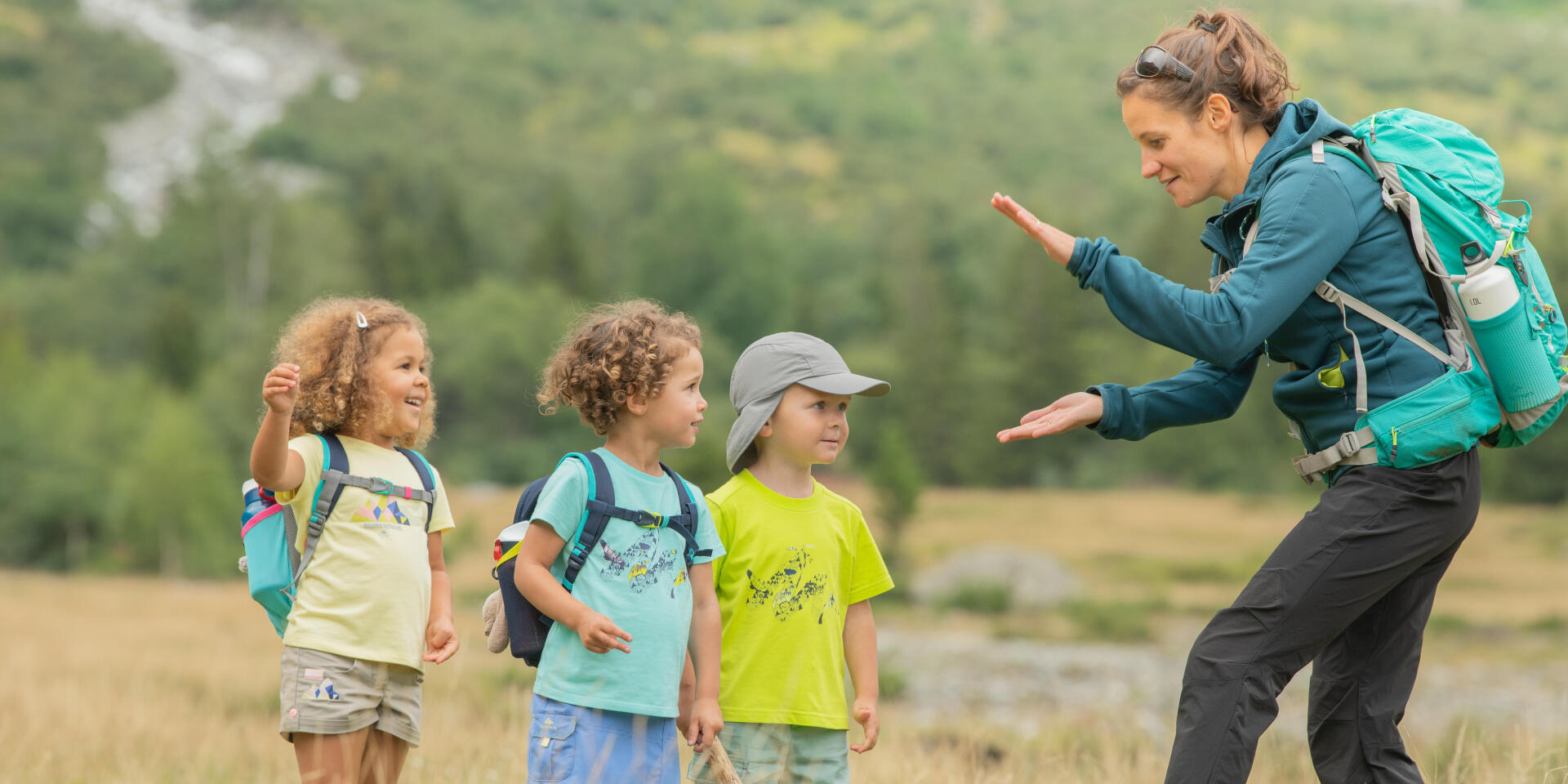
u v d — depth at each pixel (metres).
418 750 4.75
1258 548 54.31
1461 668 21.33
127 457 62.00
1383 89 196.50
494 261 122.00
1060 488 89.19
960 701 15.77
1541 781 4.07
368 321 3.38
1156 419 3.33
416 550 3.36
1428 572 3.02
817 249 125.81
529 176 150.75
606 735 2.90
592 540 2.99
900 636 27.20
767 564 3.28
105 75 199.00
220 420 72.12
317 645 3.15
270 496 3.26
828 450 3.34
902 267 112.75
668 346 3.12
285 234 102.44
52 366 72.19
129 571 56.19
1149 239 92.56
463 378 90.25
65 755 5.31
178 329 92.62
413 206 129.75
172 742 6.16
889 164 188.38
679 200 109.25
